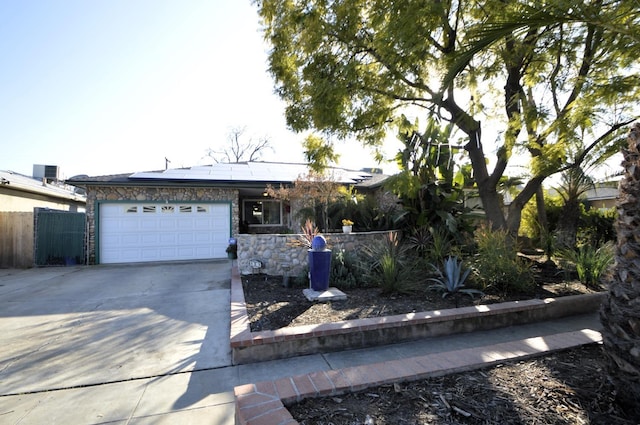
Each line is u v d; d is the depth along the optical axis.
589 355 2.93
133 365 3.66
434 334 4.46
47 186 17.44
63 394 3.08
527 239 11.38
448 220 8.67
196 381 3.32
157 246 12.08
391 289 5.93
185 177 12.18
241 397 2.22
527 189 8.66
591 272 6.39
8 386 3.22
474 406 2.17
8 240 10.81
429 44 6.17
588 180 9.59
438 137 9.37
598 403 2.16
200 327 4.87
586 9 2.83
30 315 5.45
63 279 8.61
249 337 3.77
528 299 5.48
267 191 11.54
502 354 2.87
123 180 11.48
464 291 5.58
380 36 5.84
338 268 6.80
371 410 2.16
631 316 2.04
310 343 3.93
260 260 8.02
